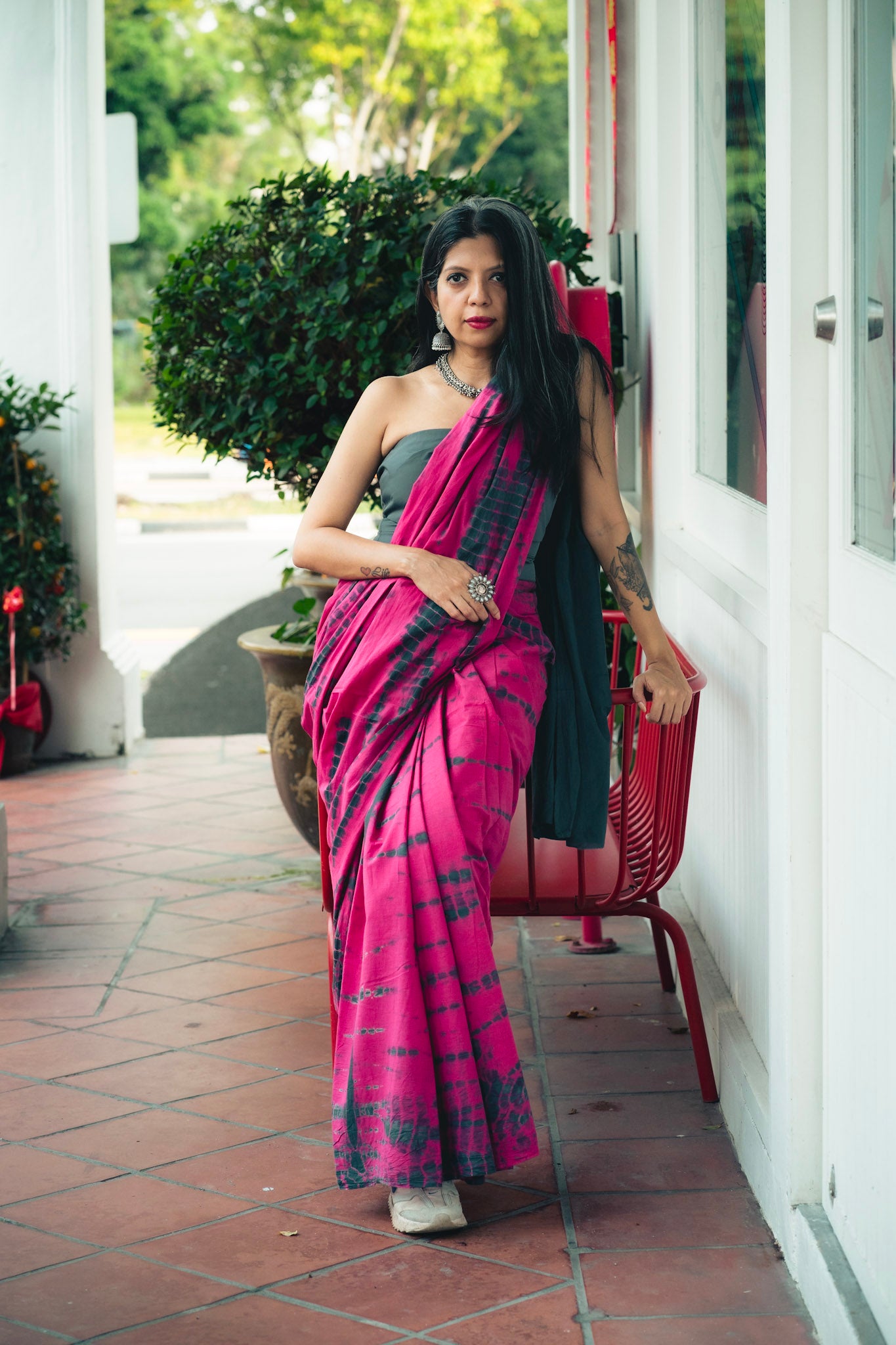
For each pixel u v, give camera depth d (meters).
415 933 2.53
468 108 27.30
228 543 14.58
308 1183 2.77
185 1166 2.84
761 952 2.84
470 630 2.71
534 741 2.81
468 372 2.91
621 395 4.47
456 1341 2.24
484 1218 2.64
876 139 2.16
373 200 4.24
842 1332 2.11
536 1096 3.17
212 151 30.77
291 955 4.05
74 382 6.32
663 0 3.96
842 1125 2.29
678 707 2.87
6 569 6.02
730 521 3.33
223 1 27.84
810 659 2.41
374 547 2.76
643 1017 3.61
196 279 4.25
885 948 2.03
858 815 2.17
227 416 4.33
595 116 5.33
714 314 3.67
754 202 3.12
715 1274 2.44
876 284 2.16
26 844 5.20
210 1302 2.35
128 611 10.95
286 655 4.46
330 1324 2.29
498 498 2.76
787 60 2.36
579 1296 2.37
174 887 4.69
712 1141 2.95
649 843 3.33
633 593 2.95
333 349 4.16
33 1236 2.57
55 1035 3.51
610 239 4.80
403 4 25.31
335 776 2.75
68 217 6.23
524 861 3.25
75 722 6.51
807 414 2.39
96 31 6.36
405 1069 2.50
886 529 2.12
